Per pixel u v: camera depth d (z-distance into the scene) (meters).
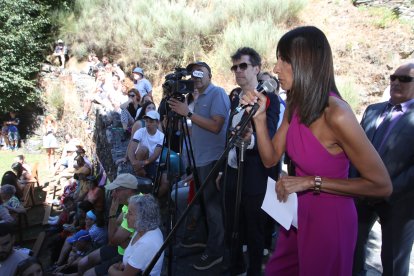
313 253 1.67
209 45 11.02
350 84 8.11
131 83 11.81
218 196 3.20
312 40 1.50
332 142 1.54
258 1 10.79
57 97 14.18
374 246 3.74
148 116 5.14
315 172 1.60
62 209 8.76
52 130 12.77
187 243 3.77
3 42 14.03
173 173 3.18
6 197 7.62
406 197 2.45
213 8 11.88
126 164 5.98
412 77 2.47
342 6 10.59
